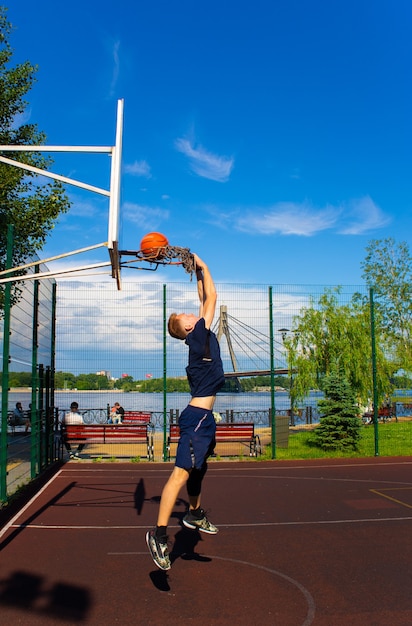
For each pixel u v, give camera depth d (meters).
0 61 11.30
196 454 4.19
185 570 4.94
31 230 11.19
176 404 14.79
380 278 33.22
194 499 4.64
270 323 13.20
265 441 16.34
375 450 13.23
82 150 5.77
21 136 11.67
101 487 9.02
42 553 5.41
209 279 4.66
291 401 19.89
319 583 4.62
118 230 5.48
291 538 5.97
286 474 10.49
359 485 9.27
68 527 6.42
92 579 4.70
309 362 19.83
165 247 4.98
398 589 4.49
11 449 11.65
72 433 12.34
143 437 12.44
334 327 20.44
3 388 7.70
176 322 4.63
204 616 3.98
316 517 6.94
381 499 8.09
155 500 7.96
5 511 7.23
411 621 3.89
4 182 10.43
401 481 9.69
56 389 12.80
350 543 5.79
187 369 4.48
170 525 6.50
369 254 33.59
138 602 4.22
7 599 4.26
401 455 13.23
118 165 5.74
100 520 6.75
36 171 5.70
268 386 15.17
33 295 9.88
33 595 4.34
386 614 4.01
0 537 5.99
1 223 10.54
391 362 23.28
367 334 21.23
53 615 3.97
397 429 20.00
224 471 10.88
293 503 7.80
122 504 7.68
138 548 5.58
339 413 13.88
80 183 5.66
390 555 5.38
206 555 5.37
